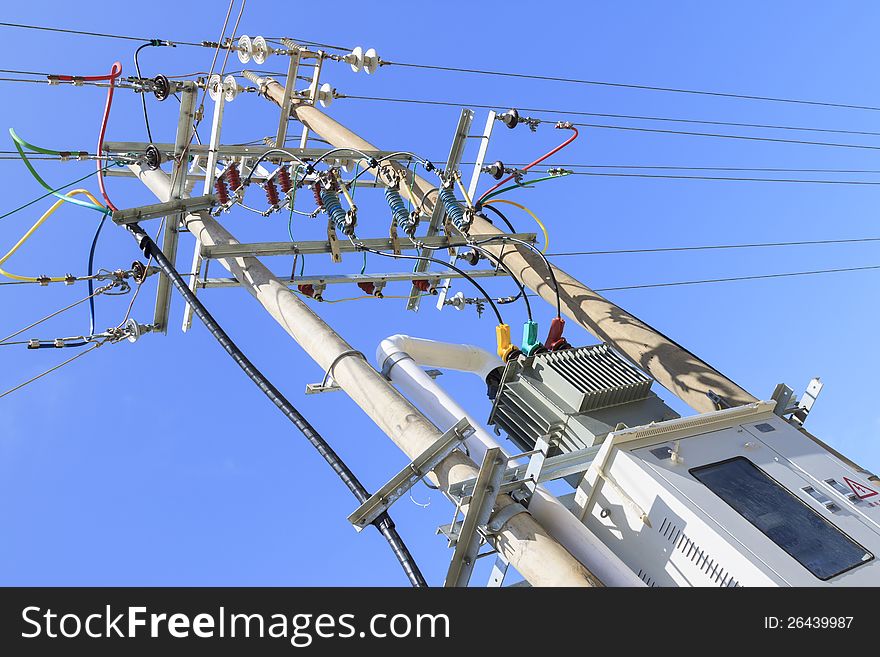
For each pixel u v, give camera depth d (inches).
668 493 176.2
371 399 200.4
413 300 297.4
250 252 240.7
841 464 197.9
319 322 221.8
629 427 209.3
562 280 288.2
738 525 171.5
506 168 276.2
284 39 326.6
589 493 187.2
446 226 283.4
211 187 255.8
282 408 191.8
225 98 252.1
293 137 354.0
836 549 172.1
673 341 261.4
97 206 232.5
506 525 175.8
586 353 233.3
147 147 257.0
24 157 223.5
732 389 236.8
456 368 255.9
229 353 204.5
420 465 176.2
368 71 327.6
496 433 237.1
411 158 281.0
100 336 238.5
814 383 213.5
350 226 243.3
